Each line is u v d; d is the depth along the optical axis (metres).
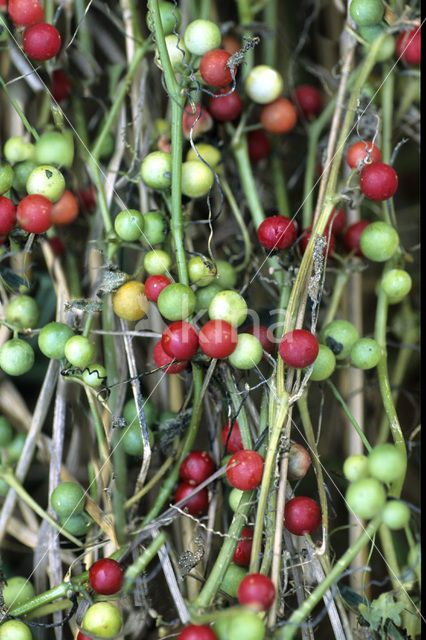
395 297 0.30
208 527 0.28
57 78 0.31
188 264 0.28
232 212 0.32
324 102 0.33
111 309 0.29
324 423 0.29
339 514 0.29
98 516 0.28
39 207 0.27
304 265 0.27
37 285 0.30
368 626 0.27
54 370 0.30
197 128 0.30
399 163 0.32
